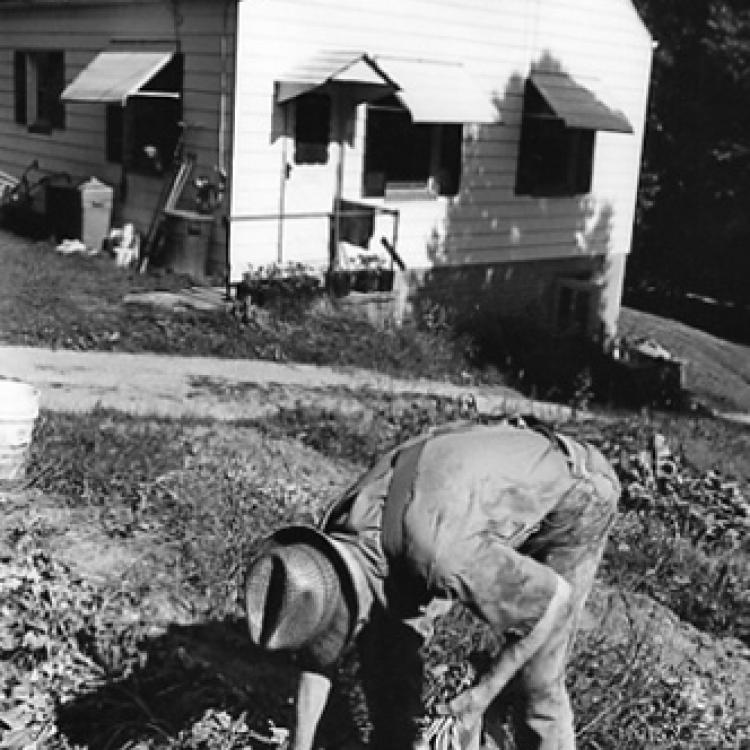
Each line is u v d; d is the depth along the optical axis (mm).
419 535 3619
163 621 5777
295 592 3471
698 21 32938
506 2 19641
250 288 16156
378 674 4133
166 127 17422
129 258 17500
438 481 3715
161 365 12953
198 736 4777
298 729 3812
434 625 4832
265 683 5309
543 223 21547
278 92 16422
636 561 8359
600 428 12492
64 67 19578
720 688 6562
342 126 17438
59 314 14266
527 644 3783
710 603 7922
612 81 22266
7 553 6258
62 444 8219
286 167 16797
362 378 14328
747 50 31219
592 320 22969
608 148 22703
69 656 5285
